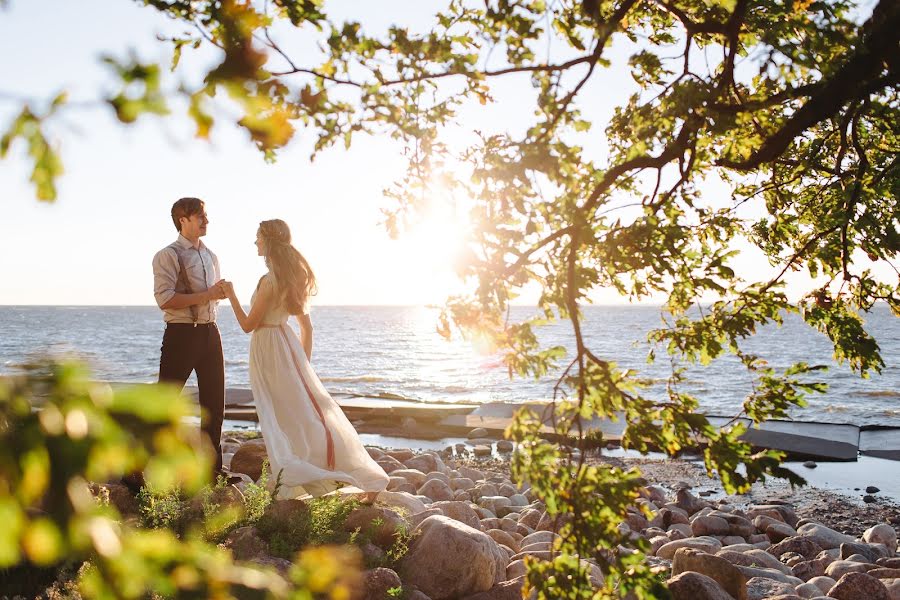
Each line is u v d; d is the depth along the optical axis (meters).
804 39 3.28
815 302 4.44
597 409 3.18
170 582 0.82
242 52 1.01
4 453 0.63
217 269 6.65
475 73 2.88
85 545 0.69
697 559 6.16
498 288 3.03
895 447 13.69
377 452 10.98
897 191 4.26
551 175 2.86
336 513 5.75
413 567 5.36
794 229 4.84
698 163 3.41
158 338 72.56
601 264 3.43
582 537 3.01
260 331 6.29
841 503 10.50
